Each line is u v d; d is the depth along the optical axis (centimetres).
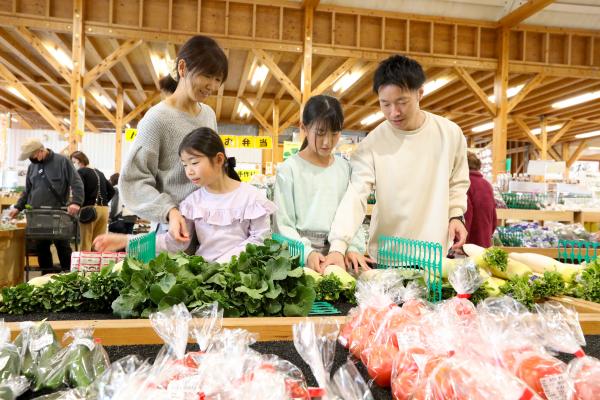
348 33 738
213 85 168
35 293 119
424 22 762
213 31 694
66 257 446
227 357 73
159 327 84
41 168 447
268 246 133
